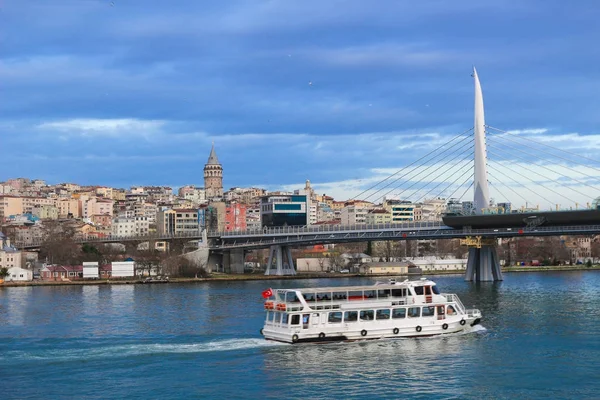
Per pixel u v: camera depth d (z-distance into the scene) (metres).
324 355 113.88
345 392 95.38
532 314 161.50
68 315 168.75
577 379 101.19
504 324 144.62
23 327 148.12
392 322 124.75
